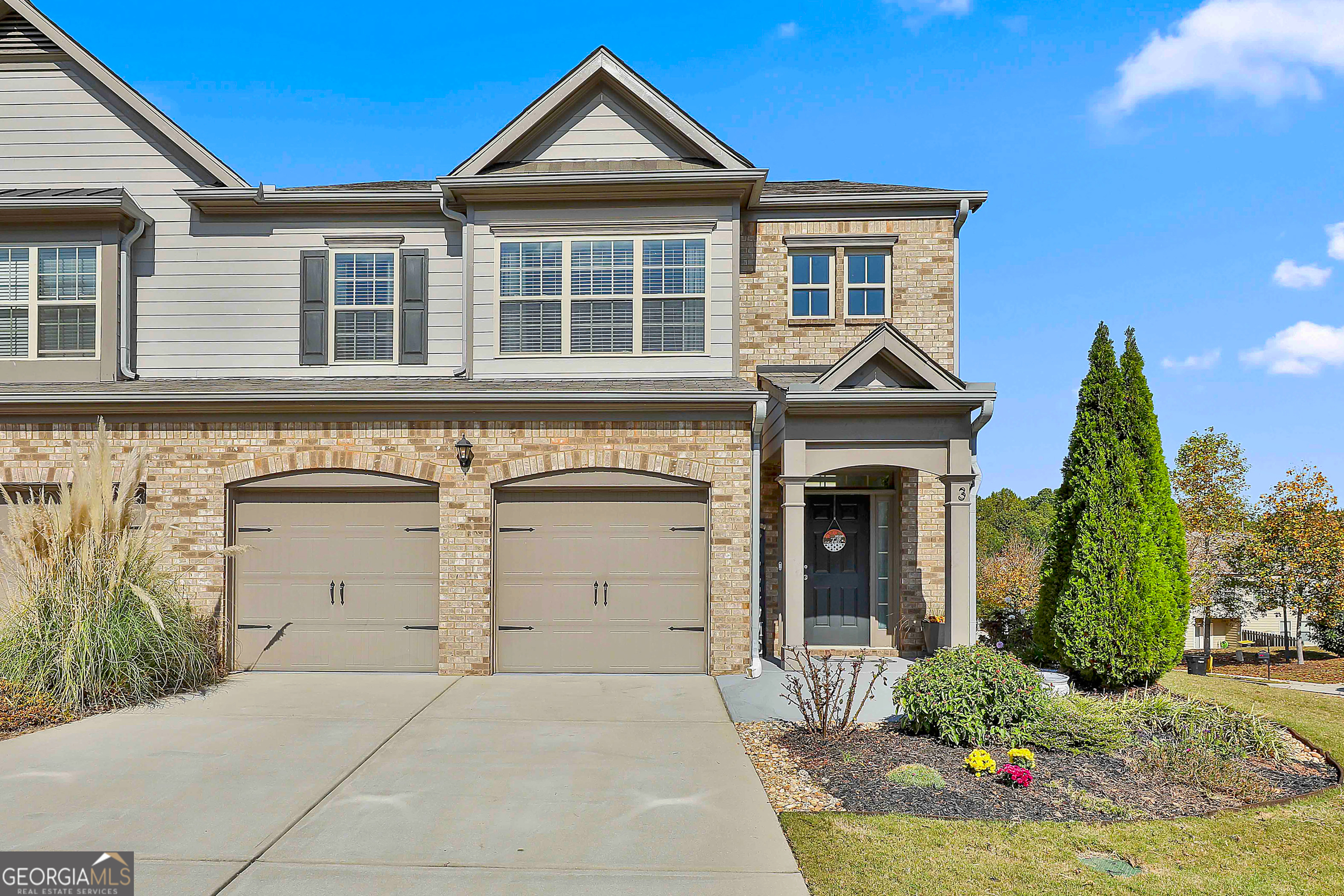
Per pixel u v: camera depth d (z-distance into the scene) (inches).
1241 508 713.0
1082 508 401.1
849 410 401.4
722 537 400.2
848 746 275.1
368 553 407.2
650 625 404.8
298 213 458.6
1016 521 1643.7
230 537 405.1
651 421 403.5
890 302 469.1
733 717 320.2
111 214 435.5
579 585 405.7
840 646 464.4
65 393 391.9
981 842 201.3
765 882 179.9
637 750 276.5
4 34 458.9
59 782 242.1
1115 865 190.2
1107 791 239.0
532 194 433.1
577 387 412.8
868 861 190.2
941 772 251.4
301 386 424.2
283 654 405.1
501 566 405.7
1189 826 214.2
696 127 436.5
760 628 443.8
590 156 449.4
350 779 245.6
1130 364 402.9
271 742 283.4
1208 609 690.8
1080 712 290.5
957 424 401.4
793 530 401.1
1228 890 178.7
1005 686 279.0
